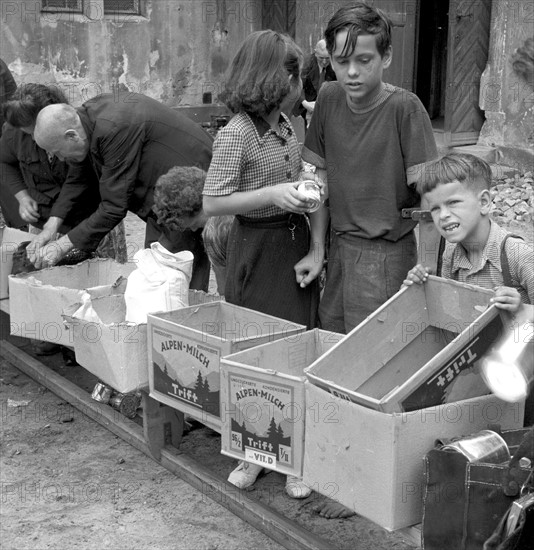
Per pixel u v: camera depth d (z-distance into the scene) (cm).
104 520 332
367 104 334
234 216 357
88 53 1073
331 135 346
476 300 287
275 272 355
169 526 328
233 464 375
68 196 461
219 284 399
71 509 340
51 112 418
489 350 265
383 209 339
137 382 347
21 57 1018
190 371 321
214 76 1200
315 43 1152
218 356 308
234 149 332
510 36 971
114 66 1101
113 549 313
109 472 369
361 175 339
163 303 361
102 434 405
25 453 387
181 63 1162
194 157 439
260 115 336
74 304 386
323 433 266
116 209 431
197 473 352
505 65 984
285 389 279
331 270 363
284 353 320
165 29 1138
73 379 468
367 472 253
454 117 1024
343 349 285
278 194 318
